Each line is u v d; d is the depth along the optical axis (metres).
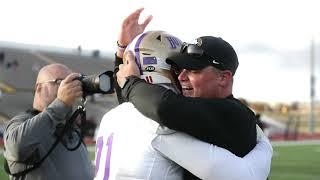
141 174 1.75
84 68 32.03
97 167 1.94
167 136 1.73
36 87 2.80
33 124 2.48
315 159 14.36
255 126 1.82
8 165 2.68
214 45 1.80
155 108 1.69
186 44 1.84
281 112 35.31
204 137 1.70
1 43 32.12
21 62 31.45
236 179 1.68
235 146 1.72
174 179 1.76
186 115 1.68
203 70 1.80
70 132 2.79
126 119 1.84
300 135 29.06
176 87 1.89
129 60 1.86
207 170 1.68
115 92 2.18
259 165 1.74
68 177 2.75
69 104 2.47
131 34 2.23
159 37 1.91
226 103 1.73
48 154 2.58
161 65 1.87
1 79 29.77
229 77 1.83
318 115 34.25
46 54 33.03
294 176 10.66
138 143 1.77
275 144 21.47
